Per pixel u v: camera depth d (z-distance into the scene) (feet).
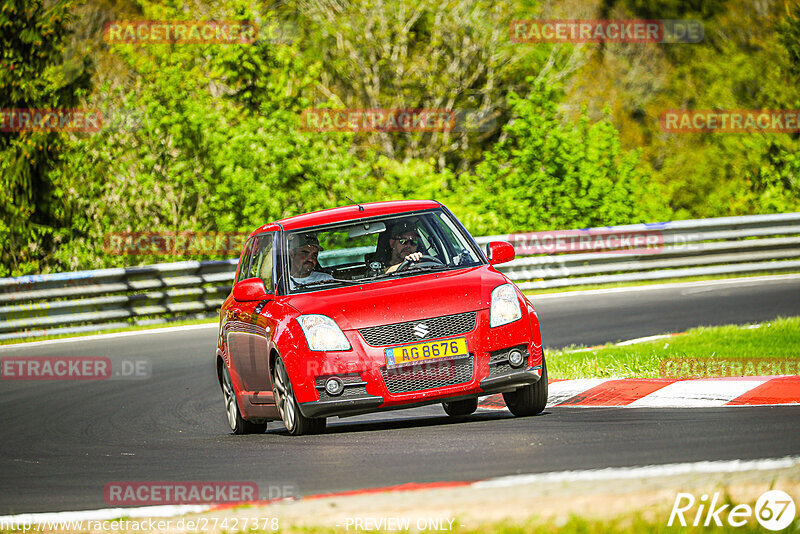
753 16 474.08
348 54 423.23
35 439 116.98
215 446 97.66
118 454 99.09
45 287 217.77
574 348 150.41
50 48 298.97
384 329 91.97
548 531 52.44
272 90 326.24
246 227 288.71
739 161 382.01
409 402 90.94
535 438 81.61
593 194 293.02
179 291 233.76
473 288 94.94
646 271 247.70
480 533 53.57
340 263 103.40
